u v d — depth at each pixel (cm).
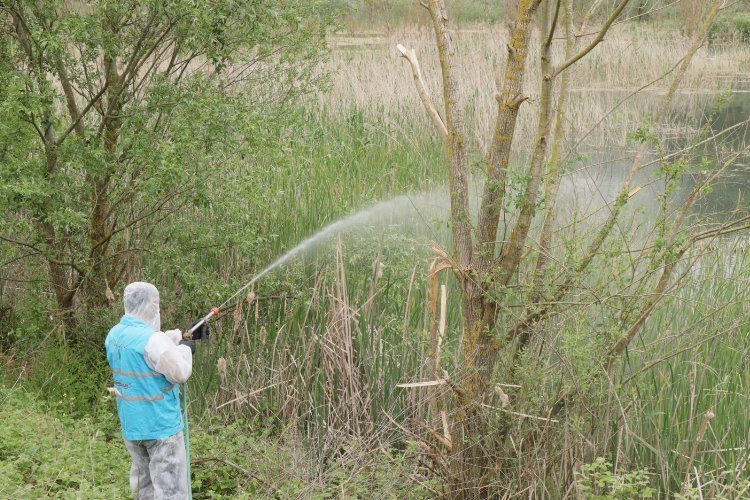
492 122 1397
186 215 862
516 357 589
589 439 573
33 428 657
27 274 890
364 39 2316
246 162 882
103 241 809
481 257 561
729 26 2430
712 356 654
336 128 1316
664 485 562
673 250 541
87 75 780
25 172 732
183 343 542
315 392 728
